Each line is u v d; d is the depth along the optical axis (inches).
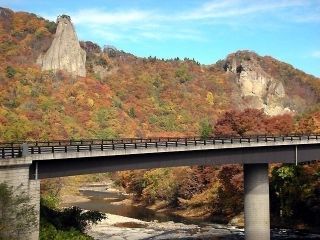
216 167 3998.5
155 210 4067.4
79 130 6761.8
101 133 6934.1
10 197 1444.4
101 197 4948.3
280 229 2940.5
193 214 3740.2
